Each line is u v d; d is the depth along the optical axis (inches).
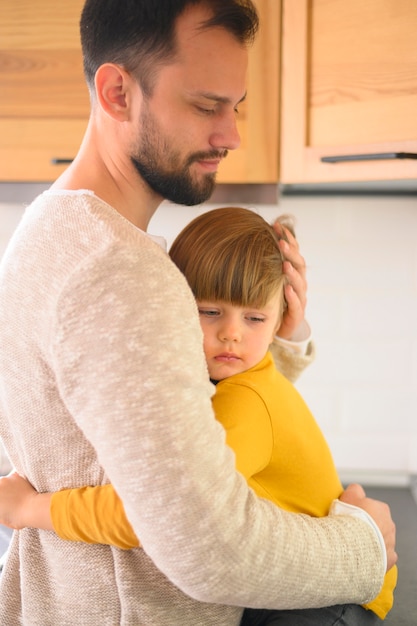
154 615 35.3
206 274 39.6
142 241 31.5
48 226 33.1
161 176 35.5
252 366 40.7
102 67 34.1
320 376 75.4
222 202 58.4
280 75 55.1
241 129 56.2
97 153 36.7
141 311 29.3
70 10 56.7
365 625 42.2
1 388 35.0
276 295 41.1
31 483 36.7
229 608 37.1
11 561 39.0
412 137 48.0
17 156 59.2
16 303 32.9
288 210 73.5
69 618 36.4
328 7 52.0
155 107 34.1
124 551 34.9
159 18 32.8
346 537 35.7
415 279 73.0
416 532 64.2
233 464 31.3
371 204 72.4
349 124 51.8
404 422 74.9
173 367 29.4
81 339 29.5
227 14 33.7
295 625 39.9
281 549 32.1
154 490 29.0
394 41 48.3
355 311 74.1
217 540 29.9
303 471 40.4
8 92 58.5
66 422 33.4
